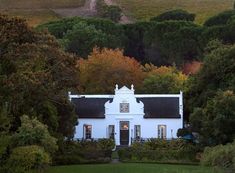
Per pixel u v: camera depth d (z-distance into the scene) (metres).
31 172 57.34
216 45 109.50
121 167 75.56
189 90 99.50
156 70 130.62
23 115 63.94
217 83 92.81
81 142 90.75
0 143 57.03
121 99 101.69
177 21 169.75
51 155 70.38
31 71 65.81
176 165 78.88
